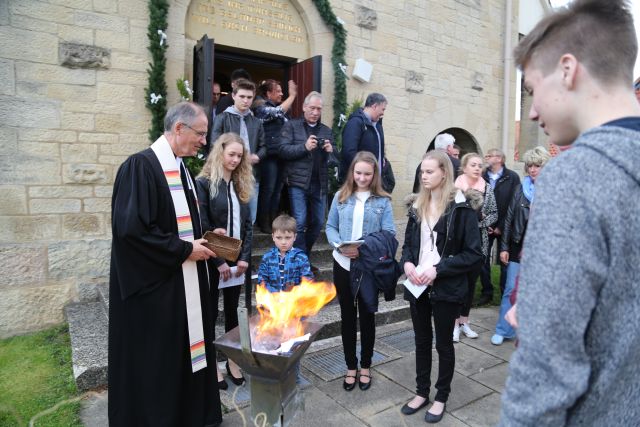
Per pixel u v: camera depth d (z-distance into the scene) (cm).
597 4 89
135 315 223
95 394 288
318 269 463
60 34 405
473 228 261
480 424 270
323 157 445
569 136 97
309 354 362
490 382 325
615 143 81
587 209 78
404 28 636
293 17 556
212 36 501
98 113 425
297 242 436
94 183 426
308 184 435
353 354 307
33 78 395
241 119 426
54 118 406
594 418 83
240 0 517
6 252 387
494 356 371
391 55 625
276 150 474
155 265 223
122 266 221
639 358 83
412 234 288
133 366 224
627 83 91
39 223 404
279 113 486
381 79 617
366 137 442
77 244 417
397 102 635
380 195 308
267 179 481
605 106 90
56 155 408
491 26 748
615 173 79
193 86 484
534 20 834
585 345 82
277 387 173
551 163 88
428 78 666
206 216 296
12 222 392
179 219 237
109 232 435
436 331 272
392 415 278
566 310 76
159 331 225
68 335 382
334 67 561
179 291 231
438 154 273
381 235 289
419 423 270
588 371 78
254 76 775
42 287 402
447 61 689
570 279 76
